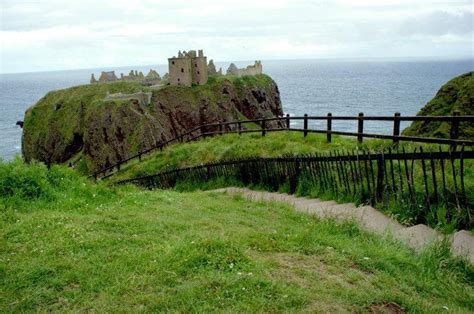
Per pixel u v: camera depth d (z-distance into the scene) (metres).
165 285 5.13
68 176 11.28
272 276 5.37
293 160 12.99
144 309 4.57
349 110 132.75
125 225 7.68
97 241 6.63
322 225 8.07
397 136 12.32
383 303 4.82
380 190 9.52
